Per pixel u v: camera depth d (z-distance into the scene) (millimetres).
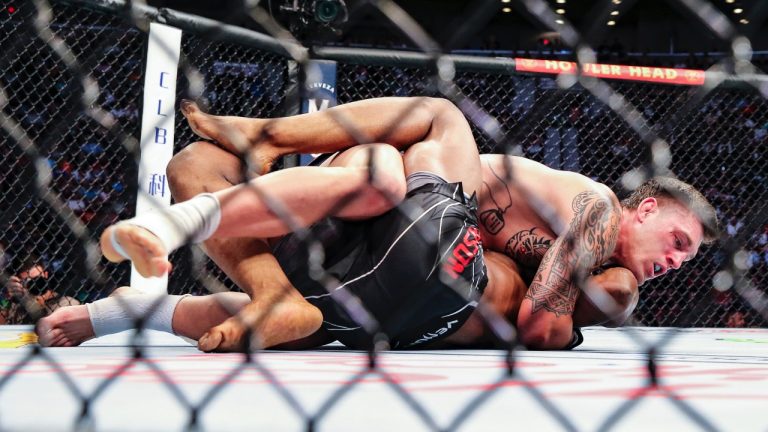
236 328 1850
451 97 910
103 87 4105
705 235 2545
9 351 1877
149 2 3807
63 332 2217
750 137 5535
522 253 2436
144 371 1286
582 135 4305
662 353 2240
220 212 1689
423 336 2178
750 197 5566
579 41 892
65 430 733
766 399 991
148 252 1465
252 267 1967
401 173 2010
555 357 1935
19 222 3918
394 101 2207
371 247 2072
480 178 2242
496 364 1591
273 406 875
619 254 2572
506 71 4480
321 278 1978
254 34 4051
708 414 852
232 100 4211
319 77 4145
